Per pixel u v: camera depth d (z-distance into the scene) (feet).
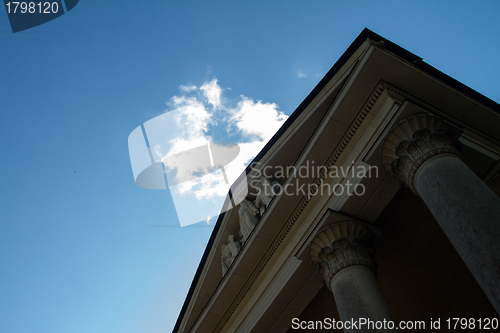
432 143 44.24
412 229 60.59
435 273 65.16
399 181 47.37
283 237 62.54
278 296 59.21
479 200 36.76
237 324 68.54
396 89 50.19
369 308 42.39
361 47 56.18
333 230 50.98
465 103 51.62
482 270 33.63
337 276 47.93
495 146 51.60
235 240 81.61
